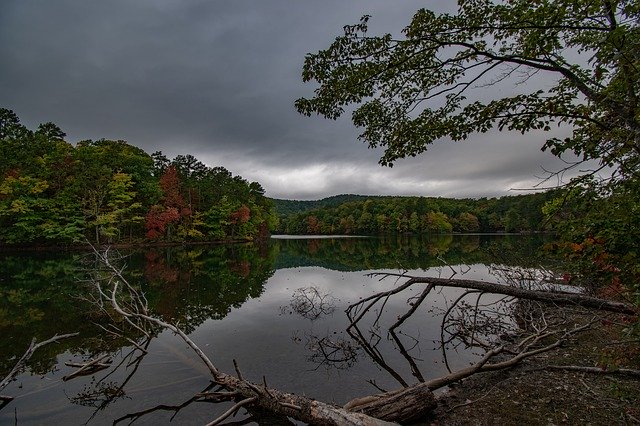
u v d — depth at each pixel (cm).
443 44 430
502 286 547
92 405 489
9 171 3359
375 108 505
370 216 9944
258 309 1056
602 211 358
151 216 4141
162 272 1895
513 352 596
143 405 489
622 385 464
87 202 3453
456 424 426
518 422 416
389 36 440
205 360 564
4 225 3155
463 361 648
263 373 589
